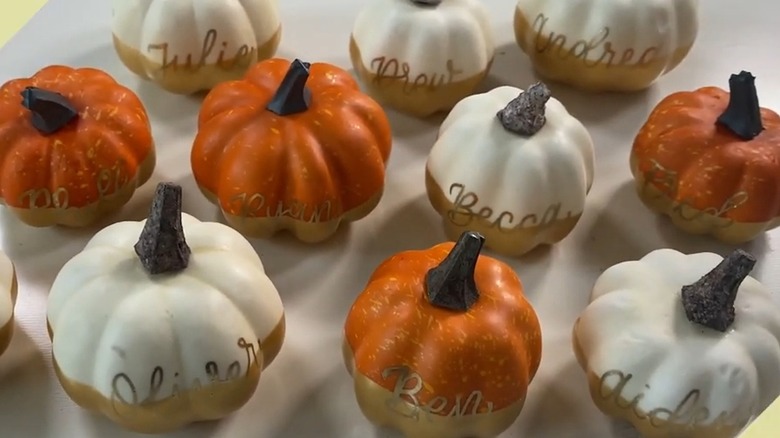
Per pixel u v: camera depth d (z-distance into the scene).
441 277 0.42
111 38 0.57
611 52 0.54
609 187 0.53
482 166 0.47
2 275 0.44
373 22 0.53
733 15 0.62
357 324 0.43
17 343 0.46
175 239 0.42
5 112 0.47
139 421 0.42
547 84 0.57
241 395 0.43
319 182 0.47
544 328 0.48
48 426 0.44
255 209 0.47
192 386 0.42
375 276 0.44
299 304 0.48
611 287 0.45
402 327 0.42
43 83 0.48
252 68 0.51
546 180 0.47
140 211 0.50
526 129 0.47
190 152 0.52
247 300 0.43
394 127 0.55
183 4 0.51
